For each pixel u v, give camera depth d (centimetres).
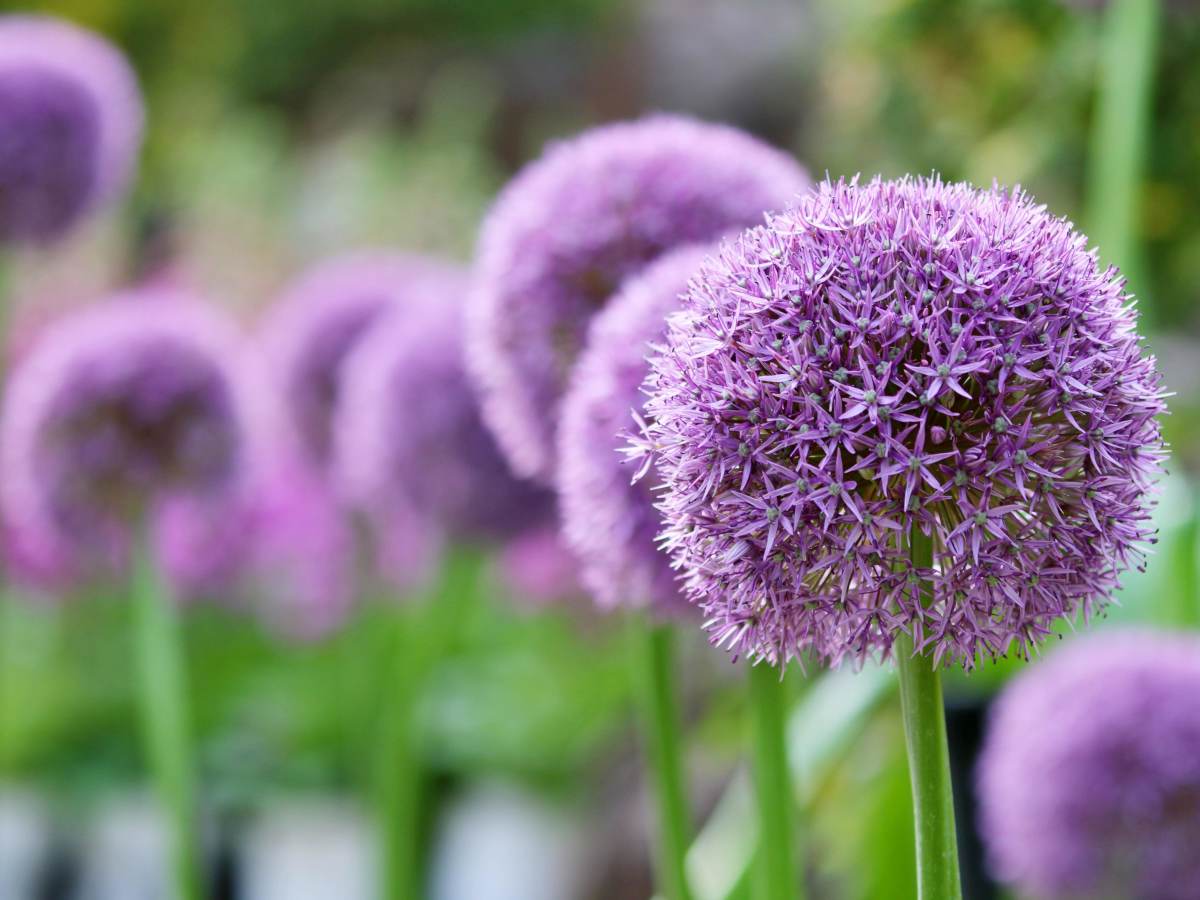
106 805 205
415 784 140
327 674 218
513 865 183
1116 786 107
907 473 75
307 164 368
